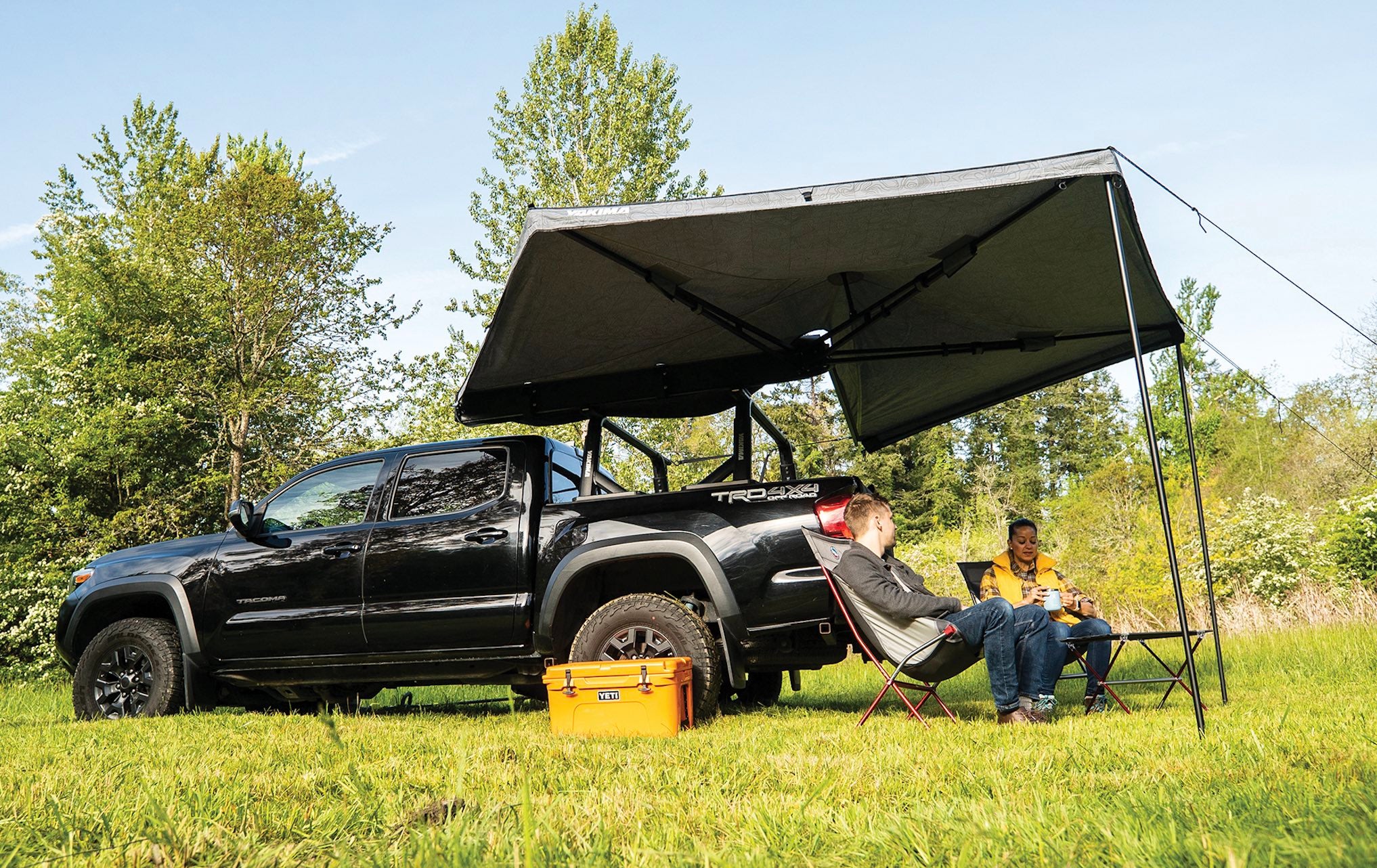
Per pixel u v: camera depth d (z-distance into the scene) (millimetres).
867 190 4602
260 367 21156
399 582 6023
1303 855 1793
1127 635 4531
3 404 18578
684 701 5051
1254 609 14375
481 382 6258
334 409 21312
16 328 26016
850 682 9094
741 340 6582
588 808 2662
